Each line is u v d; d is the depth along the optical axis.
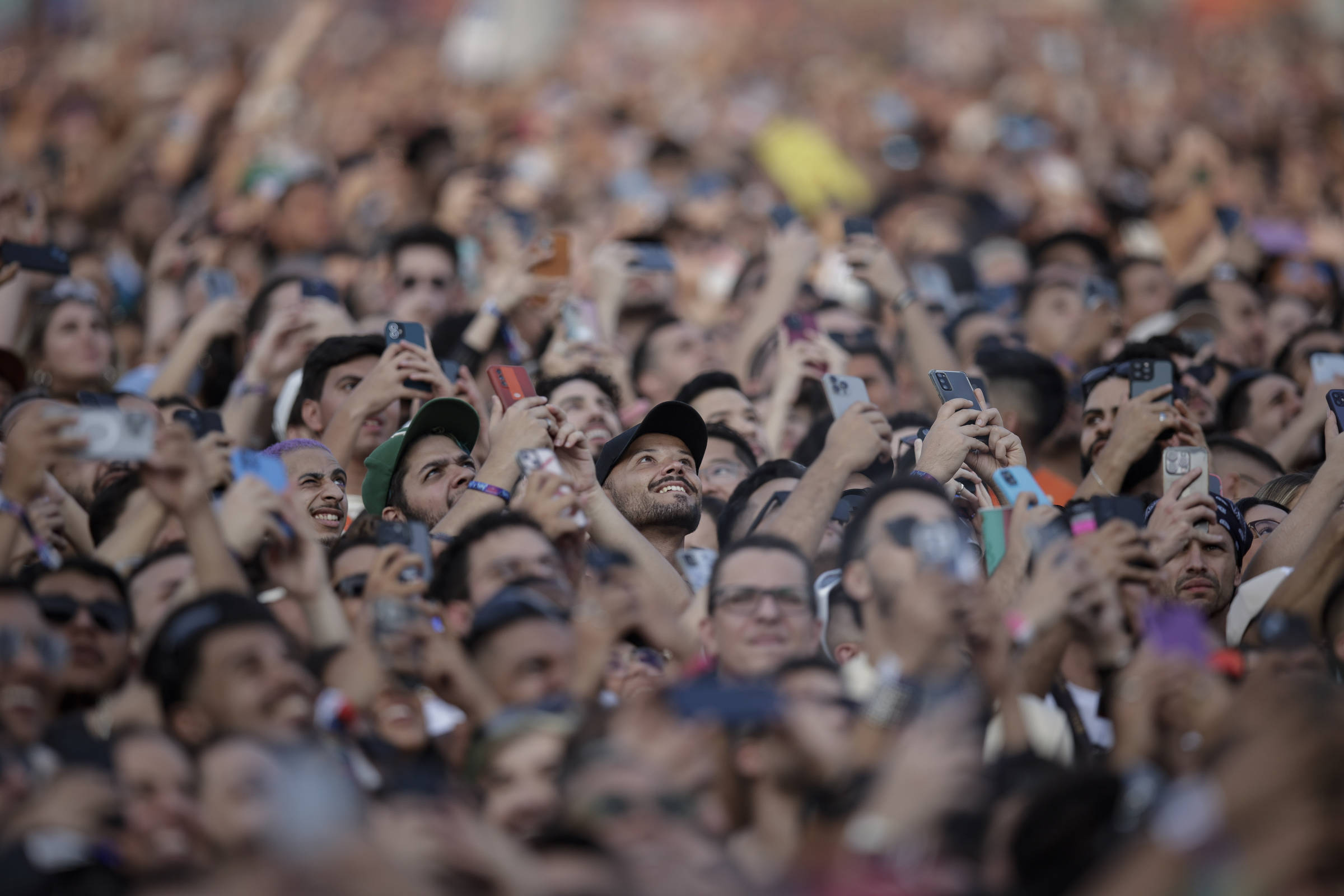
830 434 17.80
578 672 14.72
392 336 20.34
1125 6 97.25
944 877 10.96
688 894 10.45
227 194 40.94
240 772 11.25
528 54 69.81
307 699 12.82
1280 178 51.97
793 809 12.05
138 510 17.59
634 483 18.98
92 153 44.34
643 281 29.64
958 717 12.05
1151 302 32.12
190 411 17.69
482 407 21.50
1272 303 31.33
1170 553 17.02
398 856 10.34
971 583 13.81
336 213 40.41
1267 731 9.67
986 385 23.33
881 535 14.09
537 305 25.81
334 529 18.77
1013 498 16.12
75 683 13.93
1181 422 19.38
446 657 13.84
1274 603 16.42
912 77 80.12
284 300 26.89
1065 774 11.55
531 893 10.50
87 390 19.70
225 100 50.81
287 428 22.34
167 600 14.99
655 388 26.67
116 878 11.02
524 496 16.00
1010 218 45.88
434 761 13.45
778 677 13.12
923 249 39.84
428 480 18.83
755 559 15.01
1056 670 14.10
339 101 61.50
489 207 37.38
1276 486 20.84
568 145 54.44
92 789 11.27
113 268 34.06
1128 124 62.84
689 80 81.56
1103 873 10.29
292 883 9.76
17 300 23.86
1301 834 9.33
